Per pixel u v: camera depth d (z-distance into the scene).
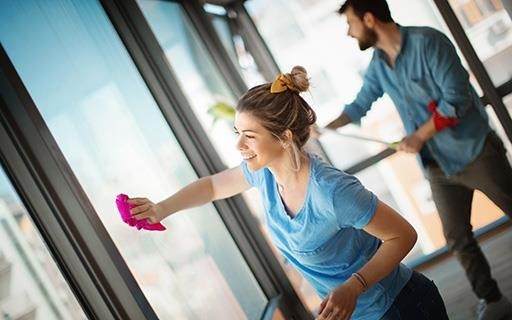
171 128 2.08
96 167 1.53
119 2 1.99
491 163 2.32
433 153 2.40
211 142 2.17
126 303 1.24
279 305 2.17
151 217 1.31
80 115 1.55
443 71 2.26
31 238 1.19
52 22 1.57
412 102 2.48
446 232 2.45
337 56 3.35
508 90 3.02
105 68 1.78
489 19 3.03
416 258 3.49
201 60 2.83
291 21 3.35
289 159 1.25
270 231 1.40
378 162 3.38
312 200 1.24
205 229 2.03
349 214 1.19
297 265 1.39
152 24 2.30
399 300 1.30
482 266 2.36
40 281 1.18
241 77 3.08
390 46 2.38
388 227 1.19
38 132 1.20
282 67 3.42
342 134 2.42
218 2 3.21
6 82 1.19
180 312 1.64
